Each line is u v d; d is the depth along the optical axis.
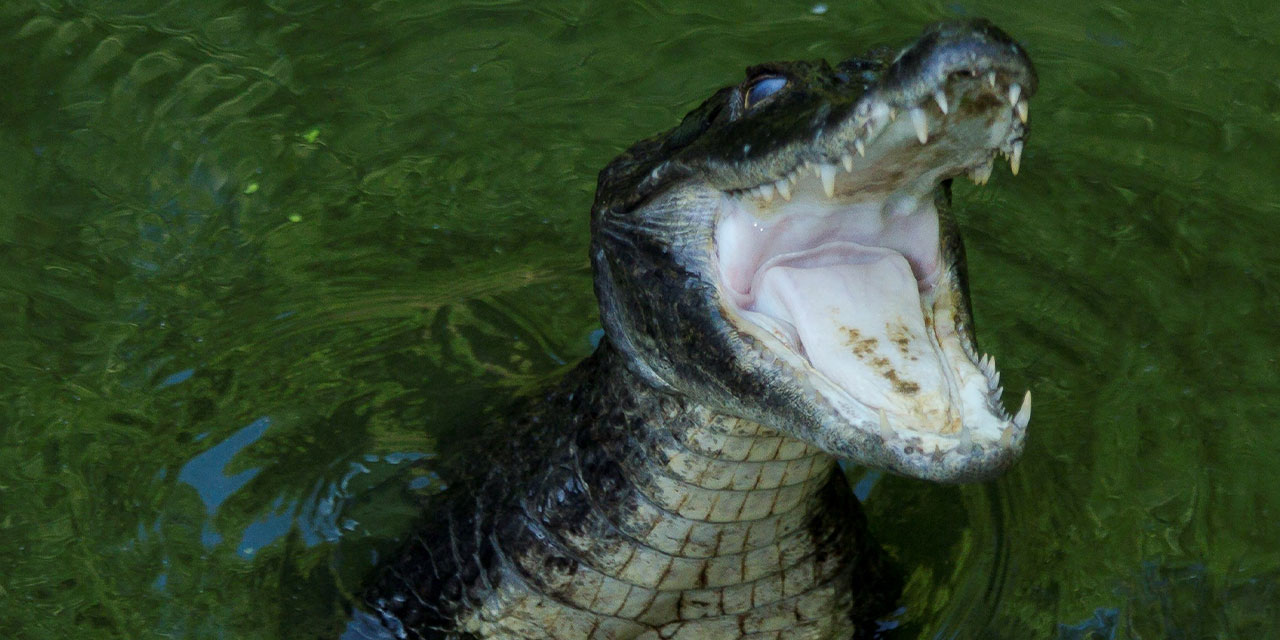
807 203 3.50
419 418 4.84
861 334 3.38
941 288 3.58
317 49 6.81
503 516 4.04
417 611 4.08
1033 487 4.55
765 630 4.02
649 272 3.67
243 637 3.95
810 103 3.29
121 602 4.02
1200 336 5.16
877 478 4.68
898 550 4.36
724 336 3.41
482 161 6.20
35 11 6.89
